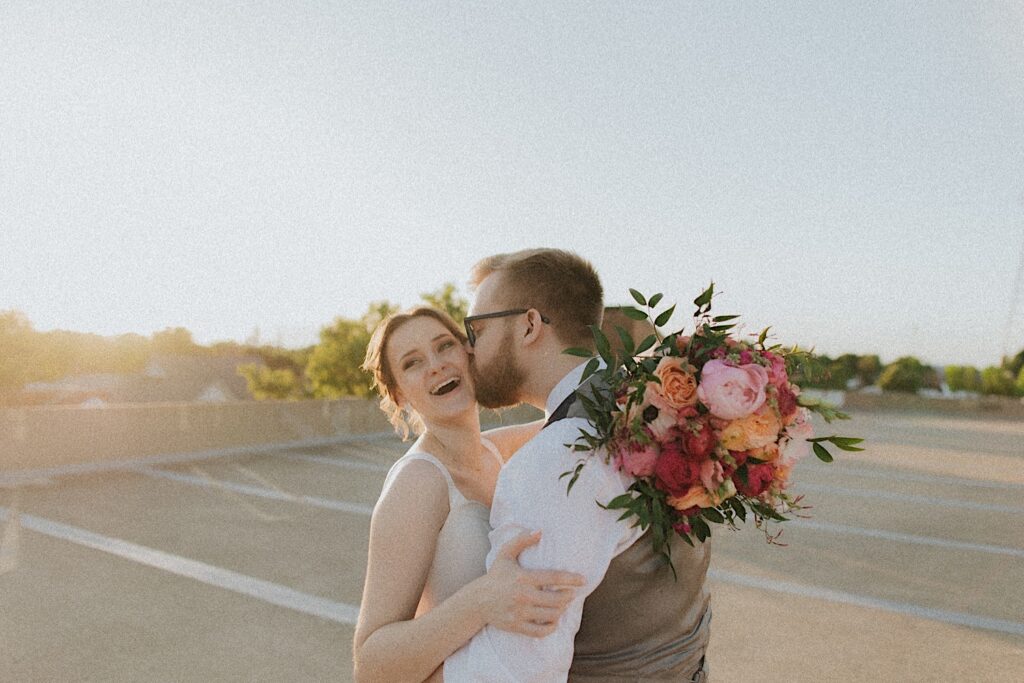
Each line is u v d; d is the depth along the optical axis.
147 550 6.03
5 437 9.17
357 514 7.73
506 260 1.37
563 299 1.28
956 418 30.22
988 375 37.62
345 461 11.85
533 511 1.10
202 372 46.12
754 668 4.05
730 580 5.72
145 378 43.25
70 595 4.89
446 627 1.11
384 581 1.29
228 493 8.69
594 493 1.09
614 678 1.15
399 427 1.77
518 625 1.04
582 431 1.12
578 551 1.07
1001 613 5.04
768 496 1.20
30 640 4.14
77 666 3.83
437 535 1.37
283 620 4.55
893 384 38.50
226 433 12.31
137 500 8.06
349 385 22.77
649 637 1.16
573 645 1.14
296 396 36.62
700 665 1.26
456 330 1.63
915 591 5.53
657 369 1.10
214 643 4.17
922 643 4.46
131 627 4.37
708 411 1.11
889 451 15.68
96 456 10.18
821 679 3.92
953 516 8.55
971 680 3.94
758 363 1.14
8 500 7.84
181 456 11.20
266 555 5.99
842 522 8.07
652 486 1.12
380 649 1.16
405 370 1.57
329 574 5.51
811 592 5.45
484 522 1.42
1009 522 8.25
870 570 6.10
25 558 5.71
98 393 39.28
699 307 1.18
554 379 1.28
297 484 9.47
